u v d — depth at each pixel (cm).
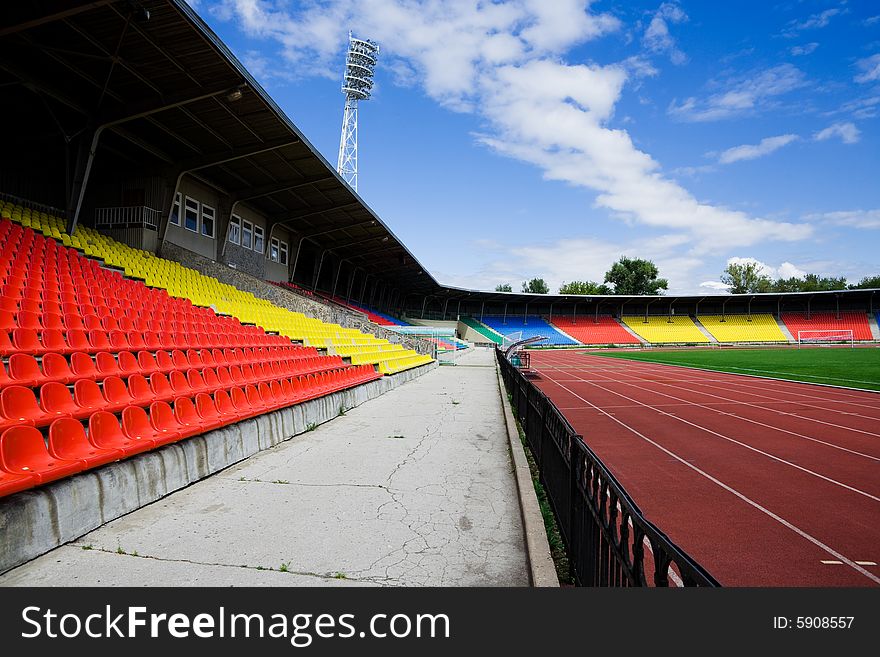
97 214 1830
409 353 2697
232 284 2023
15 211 1307
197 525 450
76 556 384
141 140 1666
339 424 975
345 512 488
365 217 2855
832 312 7200
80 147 1420
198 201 2103
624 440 1036
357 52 6109
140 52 1180
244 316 1644
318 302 2509
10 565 359
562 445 454
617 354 5309
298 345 1572
